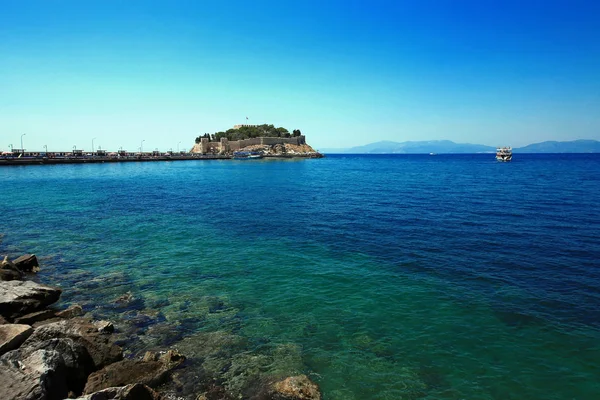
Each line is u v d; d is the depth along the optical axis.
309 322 12.01
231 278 16.11
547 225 25.50
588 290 14.13
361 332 11.31
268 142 196.00
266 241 22.47
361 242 21.84
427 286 14.77
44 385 7.06
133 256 19.53
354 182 63.66
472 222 26.94
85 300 13.84
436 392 8.62
